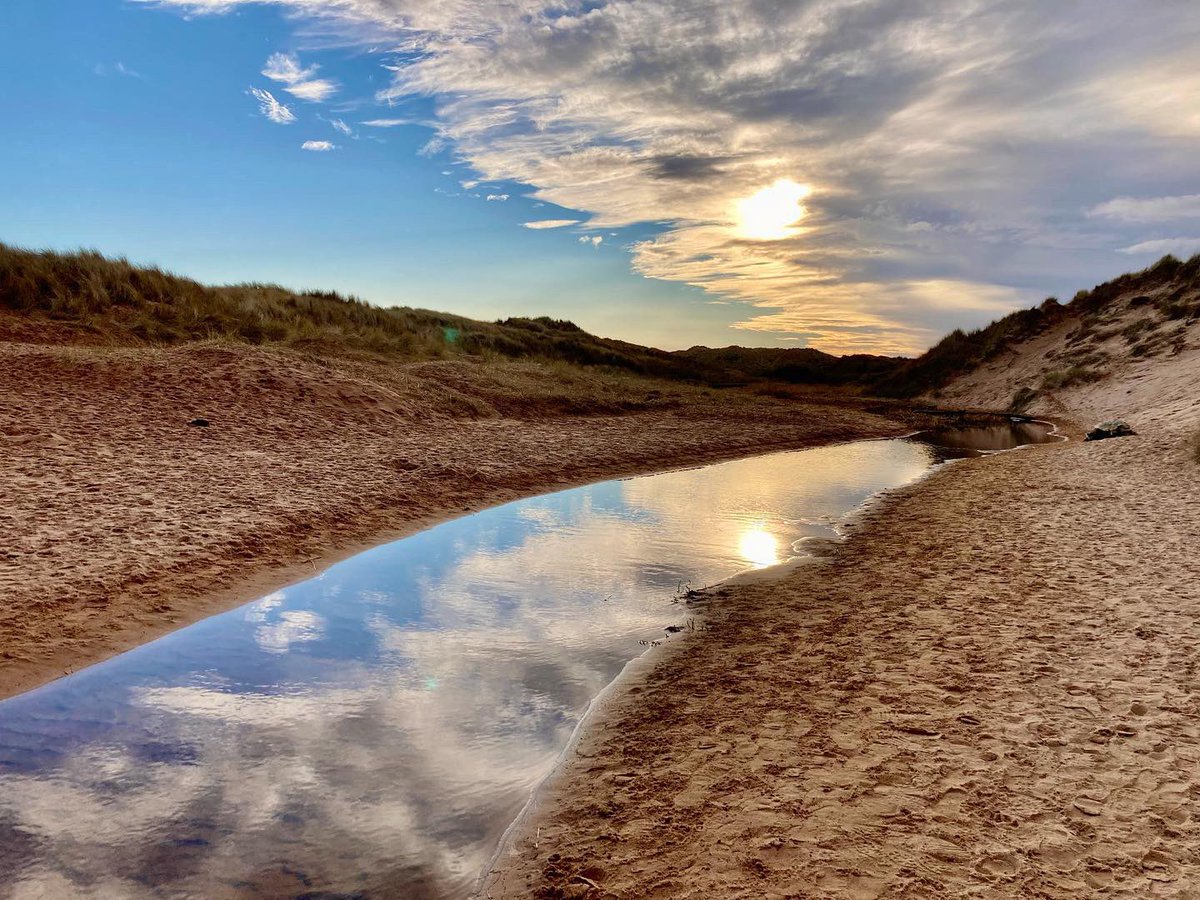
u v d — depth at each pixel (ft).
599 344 167.94
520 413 69.46
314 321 83.71
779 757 12.78
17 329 53.36
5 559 20.57
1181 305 104.99
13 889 9.58
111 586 20.12
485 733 14.24
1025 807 10.82
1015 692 14.75
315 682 16.33
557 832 11.09
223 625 19.48
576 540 30.37
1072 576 22.59
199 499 28.96
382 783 12.45
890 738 13.19
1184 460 41.47
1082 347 116.47
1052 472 44.19
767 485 45.80
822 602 22.15
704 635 19.61
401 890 9.83
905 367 166.91
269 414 46.75
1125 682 14.92
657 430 69.15
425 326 105.81
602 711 15.24
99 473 30.40
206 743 13.57
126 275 68.13
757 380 195.42
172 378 48.21
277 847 10.67
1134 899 8.77
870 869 9.57
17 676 15.61
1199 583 21.08
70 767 12.63
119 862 10.22
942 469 51.80
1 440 32.42
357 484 35.17
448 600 22.24
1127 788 11.21
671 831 10.87
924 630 18.80
